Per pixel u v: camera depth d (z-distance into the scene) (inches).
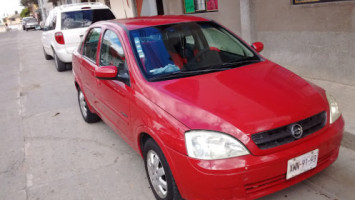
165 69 129.9
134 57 132.9
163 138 104.1
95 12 363.6
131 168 150.4
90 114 206.4
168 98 110.7
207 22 157.9
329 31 210.4
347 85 207.9
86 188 137.7
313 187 121.0
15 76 390.9
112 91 145.6
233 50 147.6
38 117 235.9
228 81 119.3
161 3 488.1
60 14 353.1
